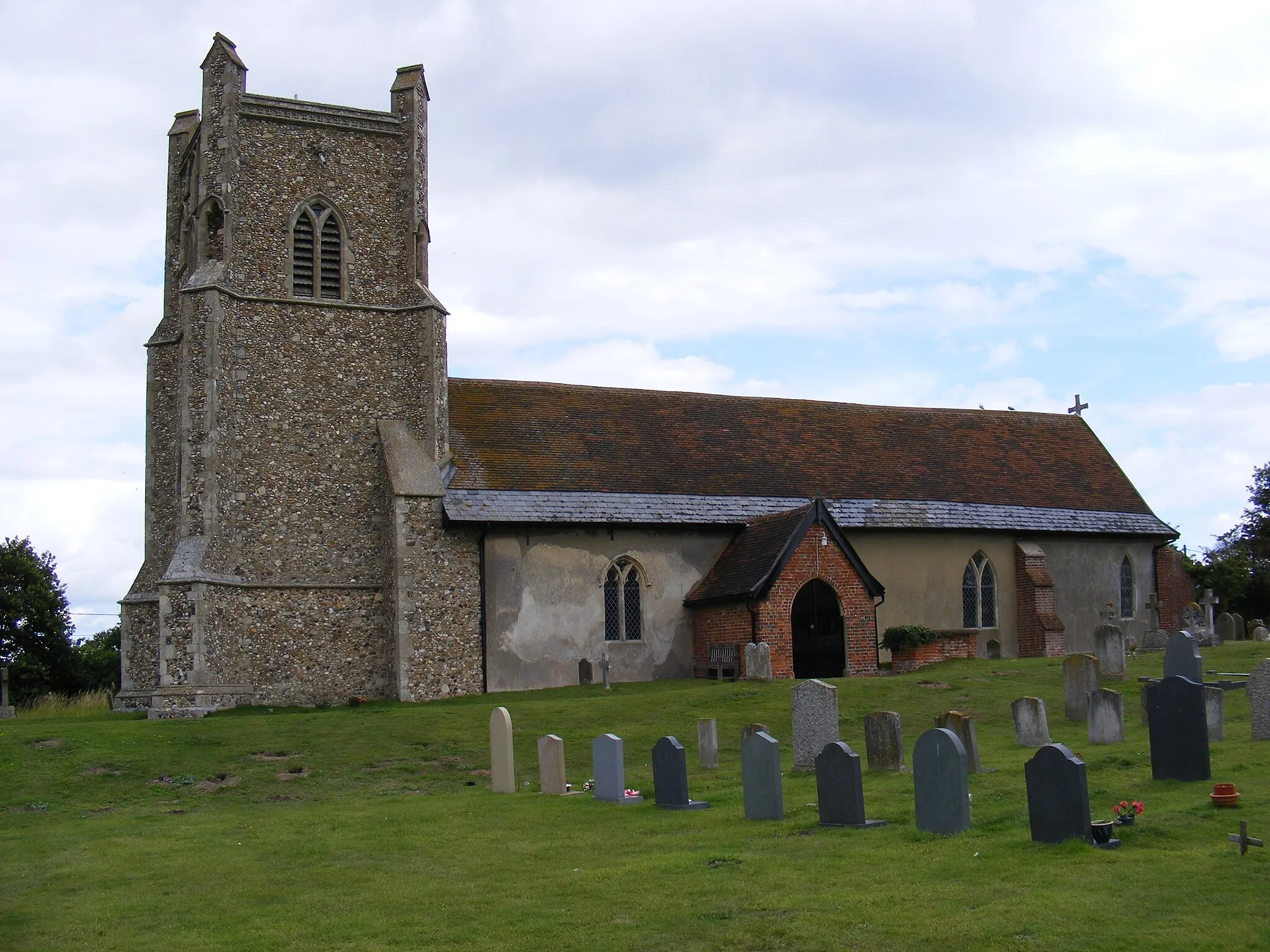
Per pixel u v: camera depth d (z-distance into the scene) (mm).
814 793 20016
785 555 35875
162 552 37125
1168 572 46719
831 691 22484
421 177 39438
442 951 12742
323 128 38094
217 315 35219
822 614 36844
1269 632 44156
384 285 38312
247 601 34938
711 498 40188
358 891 15352
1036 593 42781
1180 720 17625
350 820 20188
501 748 22656
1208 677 28734
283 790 23688
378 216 38562
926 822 16047
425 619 35562
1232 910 11891
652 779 23438
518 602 36781
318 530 36250
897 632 39031
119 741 26750
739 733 27328
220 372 35188
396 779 24422
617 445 41219
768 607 35594
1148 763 19141
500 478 37812
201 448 34500
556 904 14188
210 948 13297
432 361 37938
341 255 37938
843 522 40594
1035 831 14867
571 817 19500
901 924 12344
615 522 37719
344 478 36812
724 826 17844
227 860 17547
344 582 36156
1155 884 12820
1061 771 14656
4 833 20547
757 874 14664
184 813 22047
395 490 35688
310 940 13414
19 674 56094
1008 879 13516
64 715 38156
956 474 45375
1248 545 61688
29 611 57469
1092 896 12586
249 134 37125
